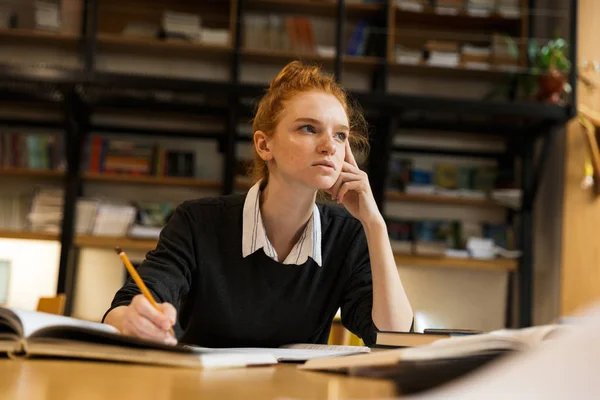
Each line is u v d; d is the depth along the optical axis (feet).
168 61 17.48
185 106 16.87
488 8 17.37
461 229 17.28
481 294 17.40
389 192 17.17
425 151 17.84
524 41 17.30
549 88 16.51
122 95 16.60
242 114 17.04
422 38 17.31
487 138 18.29
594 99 15.92
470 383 0.82
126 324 2.92
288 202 4.61
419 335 3.06
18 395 1.50
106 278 16.40
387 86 18.06
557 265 16.83
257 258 4.77
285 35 16.88
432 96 16.12
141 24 16.76
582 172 15.62
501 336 2.08
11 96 16.47
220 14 17.13
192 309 4.92
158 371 2.28
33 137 16.49
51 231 16.24
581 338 0.70
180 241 4.71
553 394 0.70
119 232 16.16
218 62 17.53
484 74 17.63
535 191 17.15
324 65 17.03
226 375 2.25
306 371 2.52
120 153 16.78
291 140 4.32
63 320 2.63
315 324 4.98
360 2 17.16
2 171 16.31
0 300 16.34
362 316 4.77
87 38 15.88
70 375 2.01
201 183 16.83
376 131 17.13
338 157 4.38
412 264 17.29
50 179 16.88
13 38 16.58
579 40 16.35
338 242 5.03
